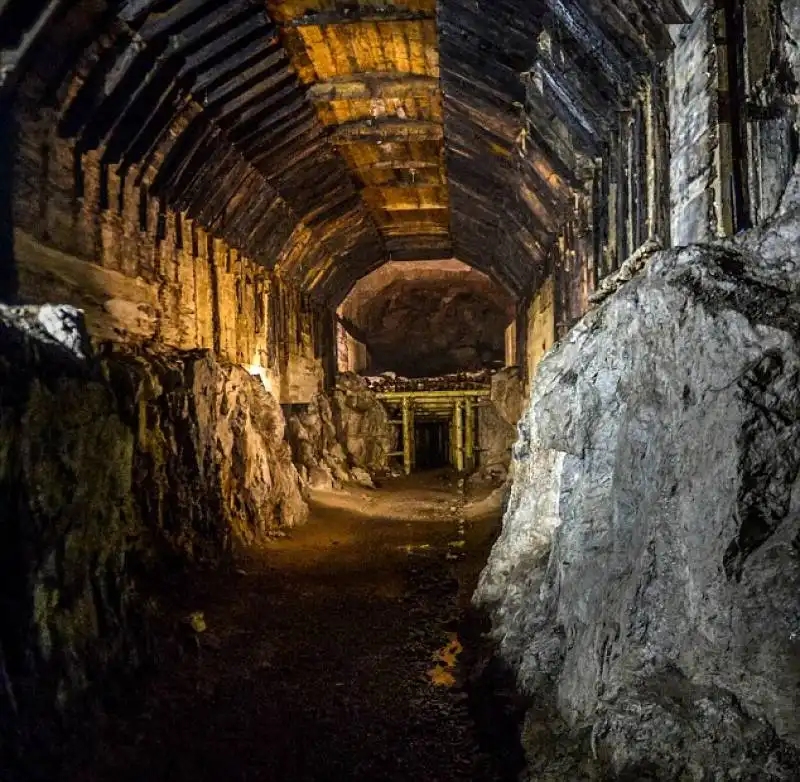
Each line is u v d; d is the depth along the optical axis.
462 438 19.31
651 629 3.24
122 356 7.26
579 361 4.66
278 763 4.46
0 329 4.88
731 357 3.01
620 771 3.04
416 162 11.81
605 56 5.55
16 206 5.83
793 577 2.70
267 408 11.82
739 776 2.60
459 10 6.57
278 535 10.50
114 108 6.79
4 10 5.34
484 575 7.26
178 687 5.35
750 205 3.74
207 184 9.25
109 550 5.30
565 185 8.41
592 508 4.37
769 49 3.60
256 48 7.55
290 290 15.16
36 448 4.52
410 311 27.17
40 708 4.18
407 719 5.04
